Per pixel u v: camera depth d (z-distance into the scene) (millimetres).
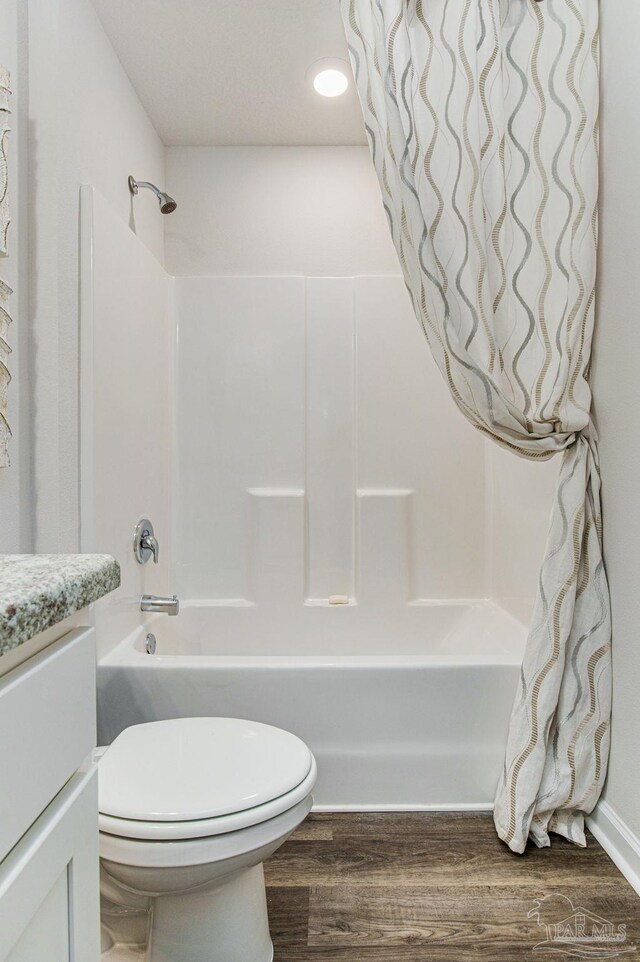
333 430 2562
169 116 2334
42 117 1468
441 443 2553
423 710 1660
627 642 1473
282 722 1647
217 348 2529
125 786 1055
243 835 998
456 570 2549
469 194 1568
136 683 1634
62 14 1512
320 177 2590
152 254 2299
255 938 1147
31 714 494
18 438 1419
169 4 1740
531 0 1609
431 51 1589
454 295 1566
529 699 1550
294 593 2516
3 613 429
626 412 1477
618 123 1510
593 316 1611
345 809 1668
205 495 2523
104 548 1701
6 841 452
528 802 1500
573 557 1554
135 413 2004
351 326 2562
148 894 1063
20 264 1425
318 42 1923
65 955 556
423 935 1247
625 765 1471
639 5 1402
